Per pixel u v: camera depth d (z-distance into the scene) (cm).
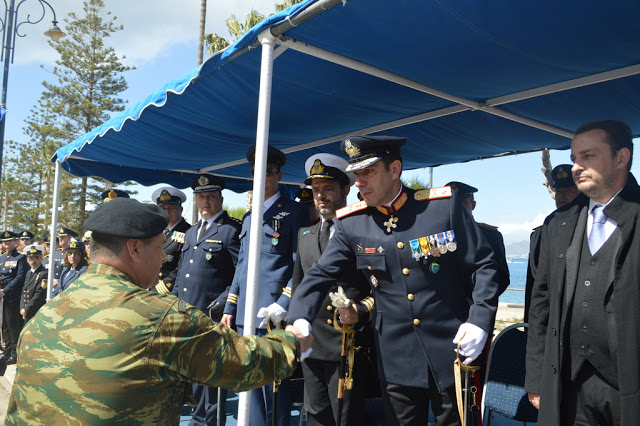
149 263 170
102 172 681
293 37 299
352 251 265
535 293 221
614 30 283
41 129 3872
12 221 5559
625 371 175
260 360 164
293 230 378
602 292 187
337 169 319
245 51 312
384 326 247
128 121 475
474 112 457
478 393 229
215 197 450
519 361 296
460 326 231
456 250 238
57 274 827
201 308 430
